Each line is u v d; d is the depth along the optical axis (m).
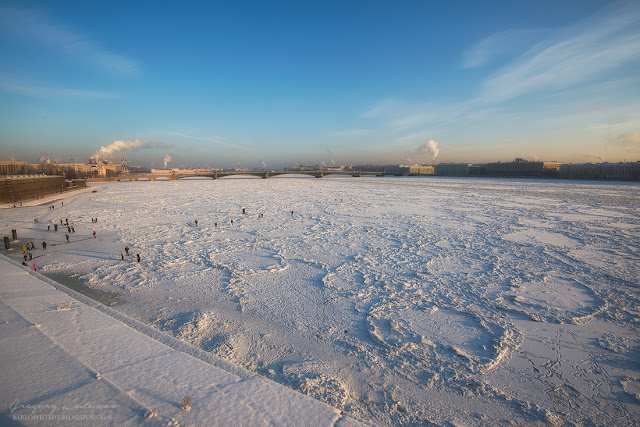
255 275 26.83
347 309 20.72
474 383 13.70
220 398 8.79
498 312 20.33
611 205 72.88
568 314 19.97
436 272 27.80
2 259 25.58
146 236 41.06
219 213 60.69
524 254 33.12
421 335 17.55
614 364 15.04
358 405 12.35
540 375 14.29
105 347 11.39
